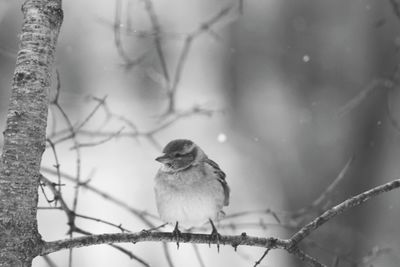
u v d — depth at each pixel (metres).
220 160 17.42
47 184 7.58
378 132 15.66
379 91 15.66
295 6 18.02
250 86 18.39
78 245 6.03
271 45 18.22
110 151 17.77
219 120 18.48
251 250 15.28
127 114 18.20
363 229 14.83
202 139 18.11
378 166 15.54
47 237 14.69
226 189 9.03
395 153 15.61
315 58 17.36
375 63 16.38
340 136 16.00
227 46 18.77
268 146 17.28
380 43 16.42
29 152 5.77
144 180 16.97
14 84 5.92
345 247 14.04
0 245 5.55
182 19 19.27
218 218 8.77
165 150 8.60
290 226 9.73
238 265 14.75
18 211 5.64
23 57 5.96
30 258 5.66
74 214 7.53
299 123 16.78
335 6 17.47
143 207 16.05
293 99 17.38
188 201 8.40
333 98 16.70
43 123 5.90
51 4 6.16
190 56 19.39
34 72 5.92
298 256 6.61
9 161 5.72
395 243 14.60
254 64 18.47
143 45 16.69
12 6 16.58
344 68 16.86
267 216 15.48
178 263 14.63
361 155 15.62
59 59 18.52
